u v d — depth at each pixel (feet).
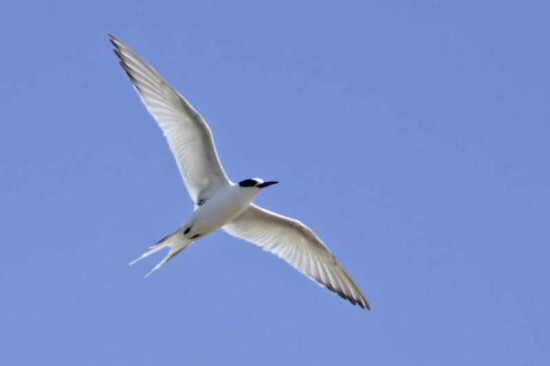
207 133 57.77
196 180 59.31
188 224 58.75
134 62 57.47
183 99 57.06
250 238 62.28
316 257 63.00
